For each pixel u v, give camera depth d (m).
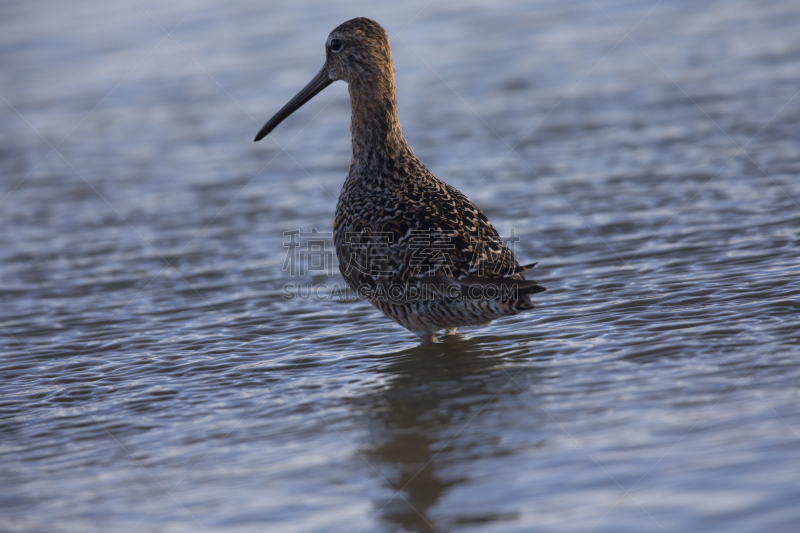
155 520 11.17
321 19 51.72
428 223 17.02
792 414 12.06
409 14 52.41
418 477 11.70
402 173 19.16
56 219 29.28
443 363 16.41
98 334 19.50
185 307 20.98
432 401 14.49
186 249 25.45
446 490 11.25
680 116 34.50
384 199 18.31
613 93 38.53
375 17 51.81
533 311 18.80
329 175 31.91
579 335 16.95
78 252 25.84
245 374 16.70
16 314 21.11
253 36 50.09
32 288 23.03
